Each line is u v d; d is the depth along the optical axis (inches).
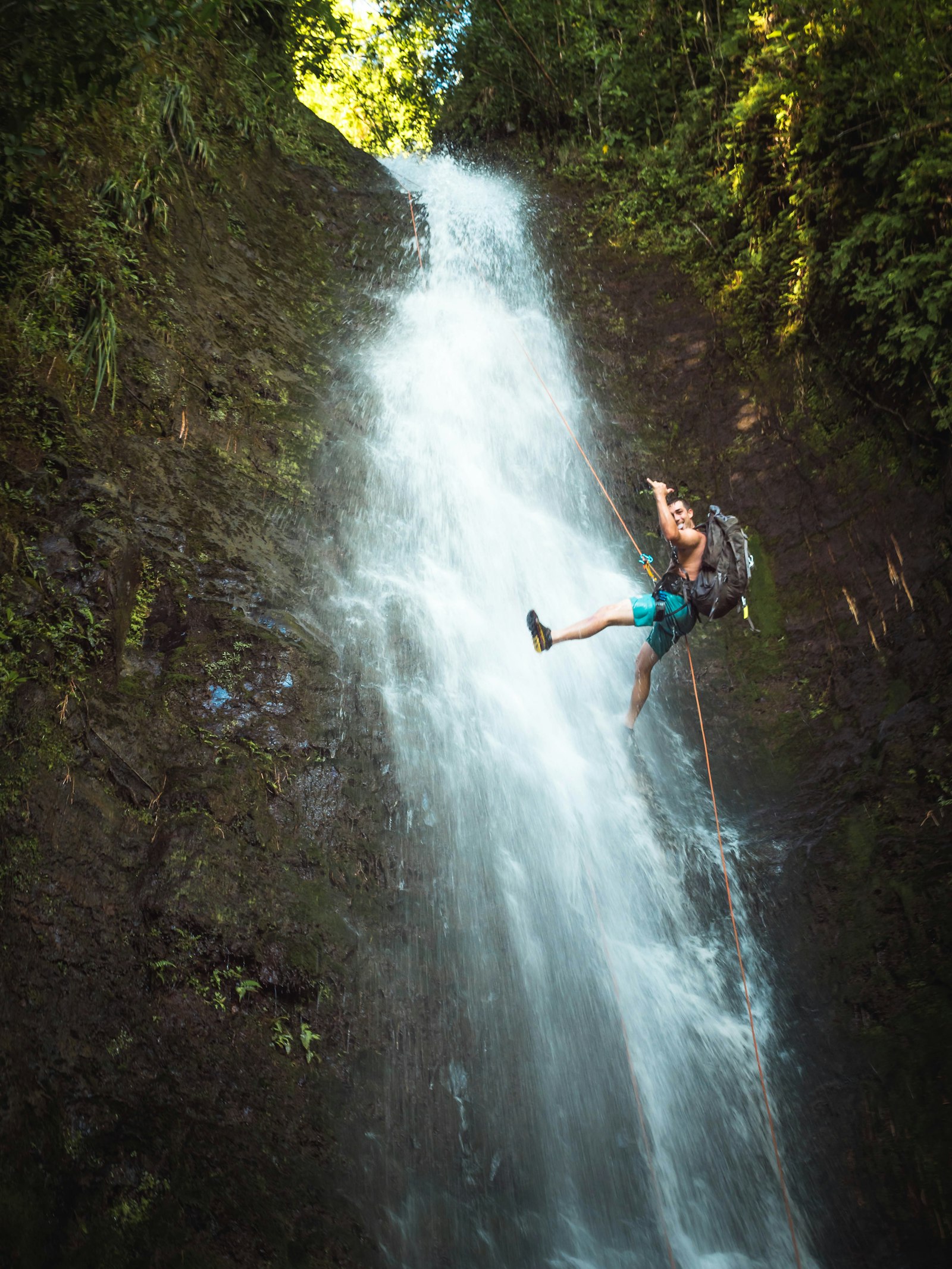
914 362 301.9
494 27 562.3
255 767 220.7
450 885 234.5
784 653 304.5
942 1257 181.5
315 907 209.2
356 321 395.5
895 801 243.6
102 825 190.5
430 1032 207.9
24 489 217.9
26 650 196.7
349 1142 183.6
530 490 370.3
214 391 299.3
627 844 267.0
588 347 415.5
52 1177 152.0
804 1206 201.3
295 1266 160.2
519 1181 198.1
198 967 186.9
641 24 514.3
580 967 237.5
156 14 202.4
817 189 347.3
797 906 243.3
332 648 259.0
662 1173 212.2
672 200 454.9
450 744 262.2
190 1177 163.2
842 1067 213.0
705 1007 236.4
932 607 274.1
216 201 376.8
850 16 323.3
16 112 210.2
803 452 337.7
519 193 507.8
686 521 226.2
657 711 305.0
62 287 258.5
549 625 318.0
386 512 317.7
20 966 167.3
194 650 231.5
